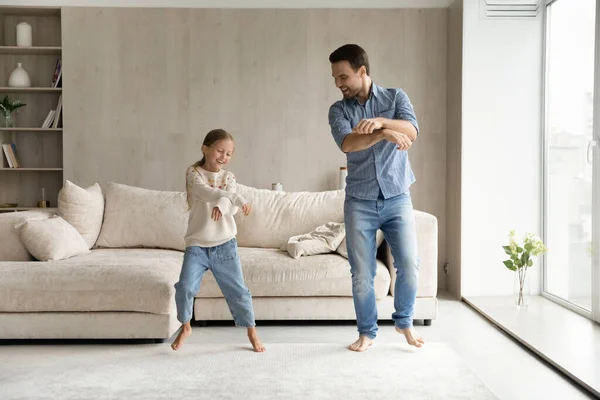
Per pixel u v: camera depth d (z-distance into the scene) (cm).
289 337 396
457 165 538
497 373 324
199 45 573
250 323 357
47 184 600
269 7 571
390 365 329
